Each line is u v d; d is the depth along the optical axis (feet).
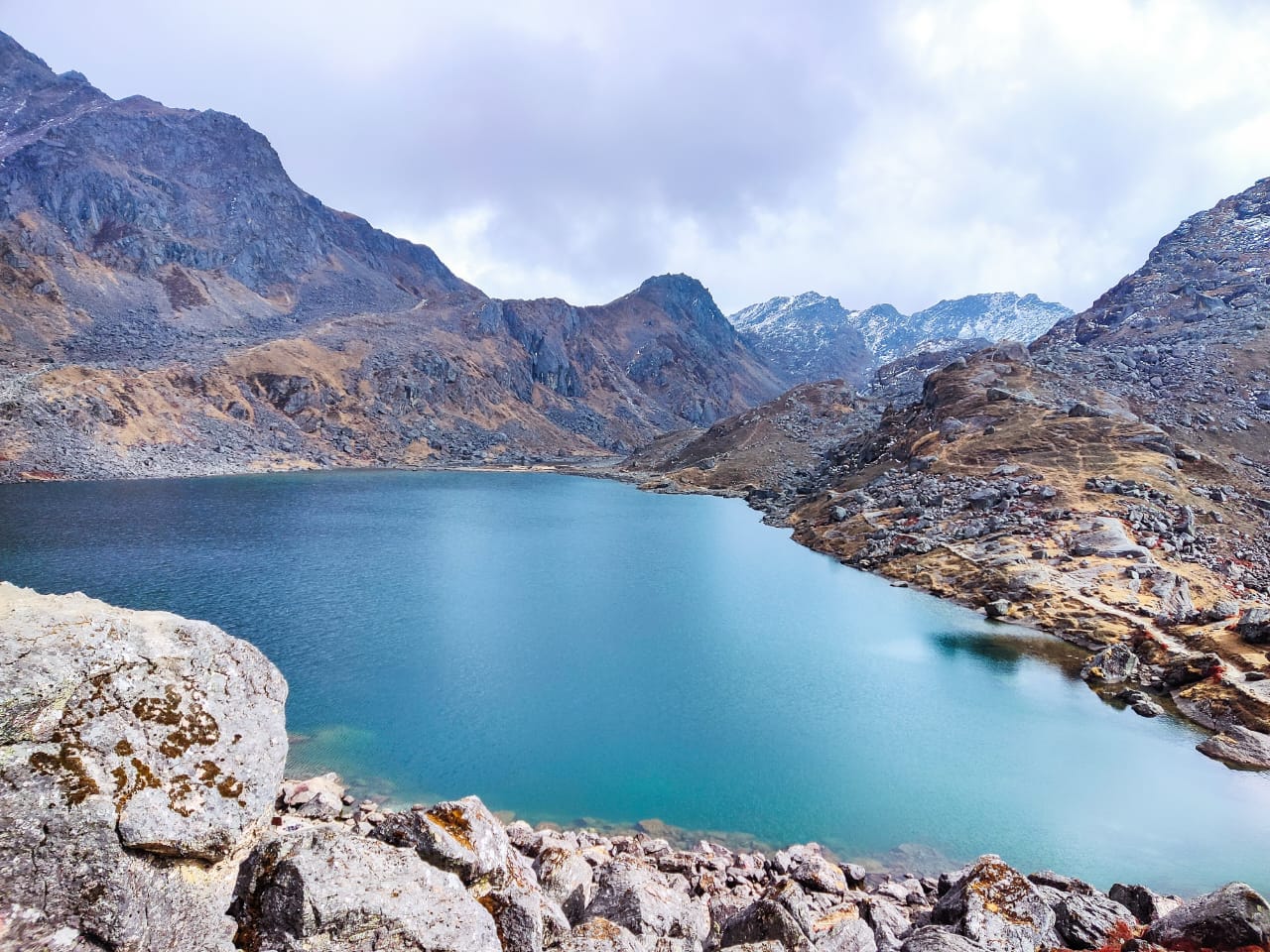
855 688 199.21
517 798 133.49
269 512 472.85
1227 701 178.29
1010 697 195.52
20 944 27.58
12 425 553.64
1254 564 296.71
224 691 39.45
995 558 313.53
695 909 65.87
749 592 315.78
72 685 32.78
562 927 51.44
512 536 446.19
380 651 213.25
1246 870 119.03
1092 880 115.75
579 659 215.10
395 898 38.47
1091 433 439.63
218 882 35.50
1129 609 252.42
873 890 99.91
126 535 359.87
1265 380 550.36
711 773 147.23
